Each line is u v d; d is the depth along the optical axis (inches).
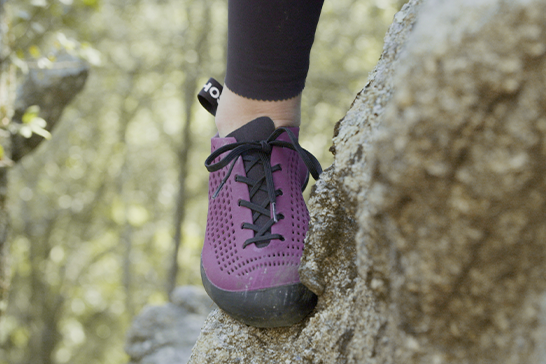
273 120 44.1
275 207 42.5
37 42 172.6
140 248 609.3
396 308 26.9
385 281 27.6
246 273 40.5
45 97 133.8
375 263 27.7
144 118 533.6
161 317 197.0
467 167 22.7
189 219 584.7
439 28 23.5
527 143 21.9
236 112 44.3
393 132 23.9
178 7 428.8
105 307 637.3
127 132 524.1
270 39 40.0
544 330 23.4
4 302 121.3
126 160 530.9
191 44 426.3
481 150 22.5
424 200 23.6
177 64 426.9
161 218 580.4
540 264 23.2
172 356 182.5
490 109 22.3
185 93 443.2
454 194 23.0
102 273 629.3
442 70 22.9
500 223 22.8
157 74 451.2
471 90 22.4
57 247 574.6
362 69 362.9
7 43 117.3
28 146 139.5
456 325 24.7
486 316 24.2
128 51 439.8
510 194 22.3
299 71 42.8
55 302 569.3
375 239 26.9
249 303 39.8
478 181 22.6
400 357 26.8
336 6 359.3
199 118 521.7
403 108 23.7
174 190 546.9
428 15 24.5
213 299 42.6
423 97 23.1
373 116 34.0
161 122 534.3
